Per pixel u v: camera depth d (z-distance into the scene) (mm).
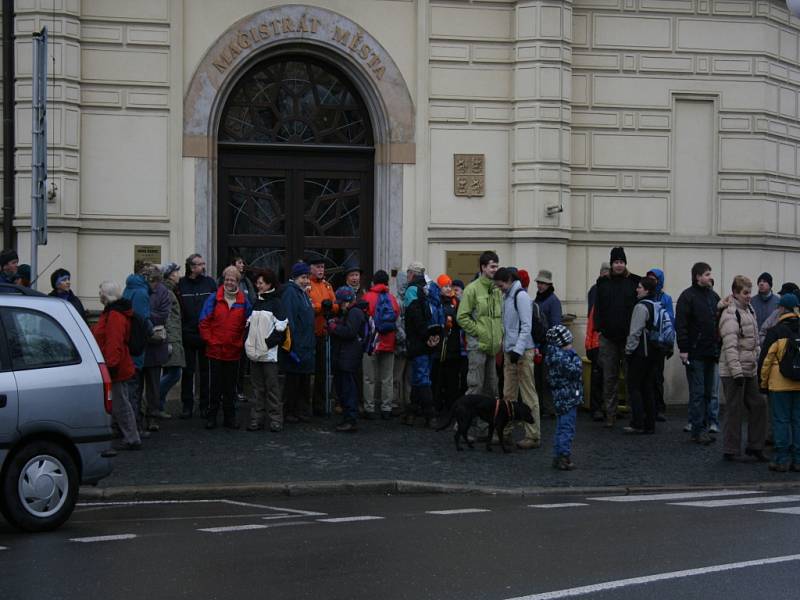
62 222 17547
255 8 18375
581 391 13500
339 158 19047
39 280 17562
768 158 20578
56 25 17547
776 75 20734
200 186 18172
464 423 14359
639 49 19844
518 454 14414
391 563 8156
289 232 18922
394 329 16359
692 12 20047
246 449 14125
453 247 18938
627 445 15336
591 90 19656
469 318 14664
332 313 16375
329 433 15359
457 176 18922
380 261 18844
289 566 8023
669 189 19969
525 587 7449
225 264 18703
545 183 18859
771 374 13859
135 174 18016
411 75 18875
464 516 10414
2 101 17766
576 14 19594
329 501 11703
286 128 18859
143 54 18031
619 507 11117
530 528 9688
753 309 16000
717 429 16375
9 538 9242
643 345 15977
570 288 19484
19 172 17547
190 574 7742
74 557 8312
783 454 13805
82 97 17859
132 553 8469
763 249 20500
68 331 10062
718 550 8719
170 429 15477
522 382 14688
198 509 11055
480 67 19016
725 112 20266
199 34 18203
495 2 19031
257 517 10453
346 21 18625
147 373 15125
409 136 18828
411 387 16156
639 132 19844
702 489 12766
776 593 7359
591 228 19641
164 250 18109
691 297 15664
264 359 15070
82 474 9922
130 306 13695
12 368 9641
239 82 18641
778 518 10289
